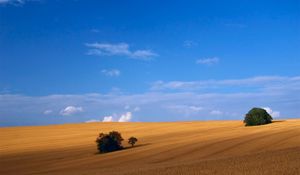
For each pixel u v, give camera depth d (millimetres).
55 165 65250
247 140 72562
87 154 76750
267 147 62688
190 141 79812
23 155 82125
